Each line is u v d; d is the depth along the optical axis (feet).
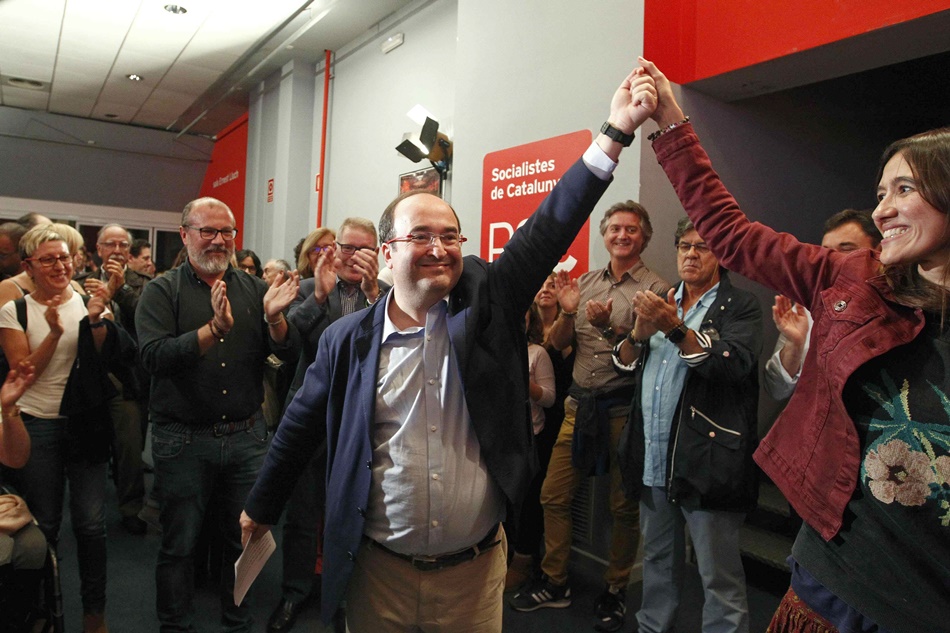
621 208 8.86
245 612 7.39
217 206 7.27
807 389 3.70
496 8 12.00
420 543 4.34
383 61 18.54
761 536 10.30
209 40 20.59
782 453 3.73
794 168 11.73
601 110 9.98
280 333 7.25
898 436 3.05
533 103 11.17
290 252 22.02
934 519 2.92
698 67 9.74
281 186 22.38
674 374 6.93
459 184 12.75
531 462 4.37
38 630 5.52
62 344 7.39
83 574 7.53
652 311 6.51
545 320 10.10
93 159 30.86
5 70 23.86
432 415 4.32
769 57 8.85
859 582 3.18
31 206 29.60
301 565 8.36
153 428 7.06
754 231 4.05
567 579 9.09
